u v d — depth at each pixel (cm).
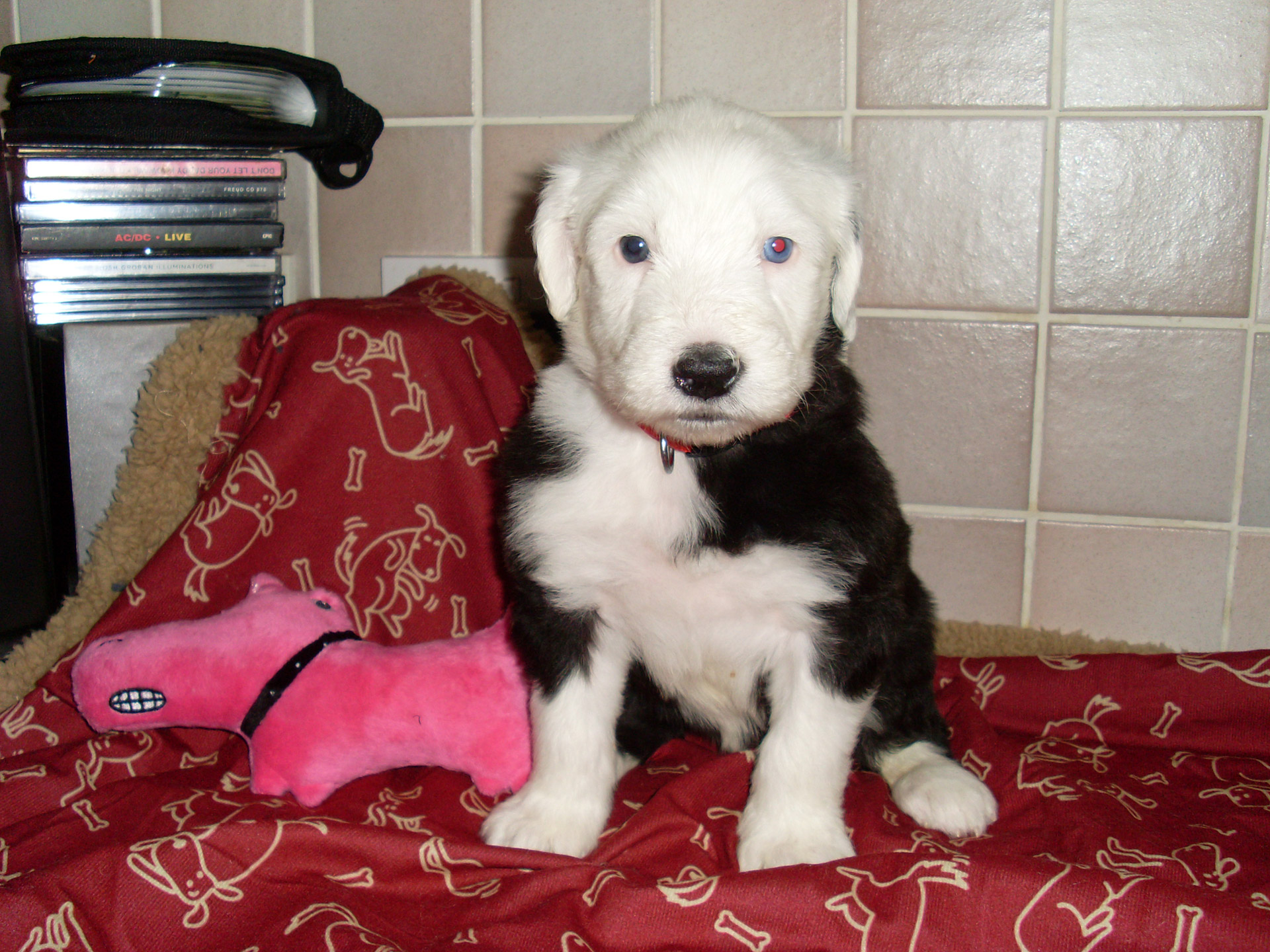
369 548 66
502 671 60
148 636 60
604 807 59
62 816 58
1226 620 81
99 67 70
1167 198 77
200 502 64
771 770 58
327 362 65
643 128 58
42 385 72
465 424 67
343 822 56
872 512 57
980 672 72
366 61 83
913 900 52
